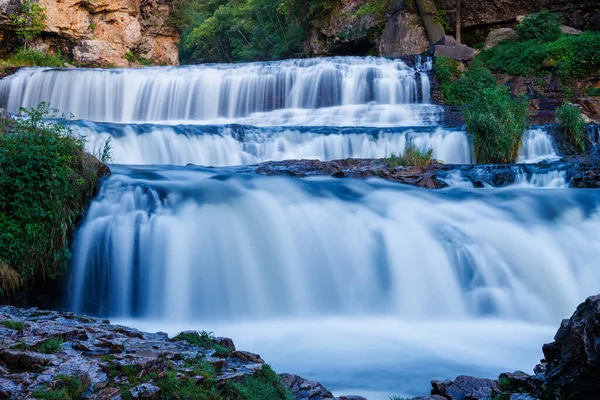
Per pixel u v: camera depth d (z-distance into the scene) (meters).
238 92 25.22
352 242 11.39
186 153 16.64
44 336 6.04
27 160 9.88
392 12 32.38
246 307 10.62
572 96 23.81
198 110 25.09
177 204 11.24
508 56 26.22
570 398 5.39
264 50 54.62
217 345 6.85
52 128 11.45
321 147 17.81
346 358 7.95
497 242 11.59
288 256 11.09
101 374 5.25
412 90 25.03
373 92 24.88
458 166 16.11
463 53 26.38
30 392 4.70
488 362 7.88
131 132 16.12
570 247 11.77
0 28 30.75
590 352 5.18
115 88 24.88
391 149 18.14
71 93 24.39
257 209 11.47
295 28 45.69
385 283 11.12
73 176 10.62
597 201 13.24
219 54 63.31
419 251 11.35
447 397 6.16
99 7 33.38
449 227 11.85
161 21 37.97
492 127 18.34
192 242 10.80
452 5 31.08
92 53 32.56
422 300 10.94
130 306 10.48
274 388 5.92
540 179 16.14
